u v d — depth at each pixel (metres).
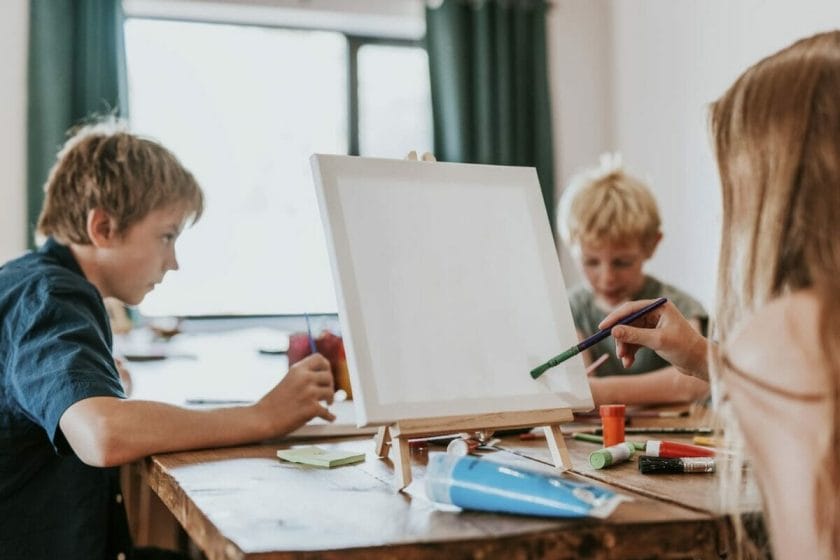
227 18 3.36
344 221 0.87
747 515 0.70
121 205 1.27
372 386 0.81
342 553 0.61
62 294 1.11
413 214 0.91
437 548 0.63
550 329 0.92
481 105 3.27
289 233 3.44
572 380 0.91
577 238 2.03
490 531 0.65
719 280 0.76
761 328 0.64
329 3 3.33
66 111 2.89
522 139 3.34
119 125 1.50
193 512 0.75
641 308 0.98
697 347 0.97
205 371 2.12
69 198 1.29
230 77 3.40
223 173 3.38
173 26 3.34
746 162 0.73
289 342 1.59
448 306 0.88
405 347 0.84
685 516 0.70
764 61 0.77
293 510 0.73
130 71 3.28
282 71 3.46
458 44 3.26
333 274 0.85
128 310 3.05
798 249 0.69
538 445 1.11
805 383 0.60
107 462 0.95
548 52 3.51
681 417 1.39
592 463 0.93
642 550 0.67
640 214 1.95
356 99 3.53
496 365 0.88
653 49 3.26
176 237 1.38
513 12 3.36
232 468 0.93
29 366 1.02
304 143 3.48
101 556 1.17
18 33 2.94
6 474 1.13
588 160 3.56
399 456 0.81
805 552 0.60
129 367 2.22
